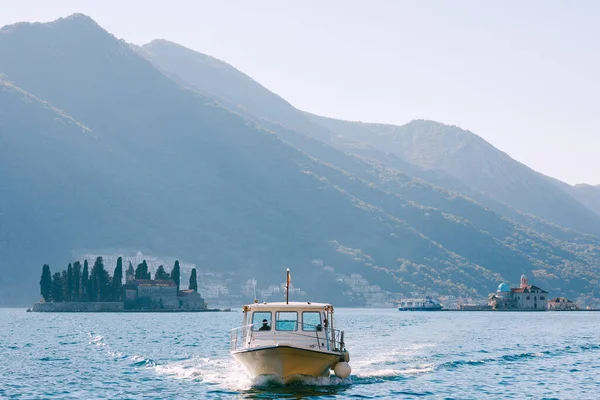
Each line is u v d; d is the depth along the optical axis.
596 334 137.38
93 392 55.62
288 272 59.41
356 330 142.50
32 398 53.44
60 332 142.12
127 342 107.56
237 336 60.28
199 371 65.75
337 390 54.94
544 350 92.19
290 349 52.97
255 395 52.72
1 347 98.44
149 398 52.69
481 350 90.06
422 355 81.69
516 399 53.22
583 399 53.38
